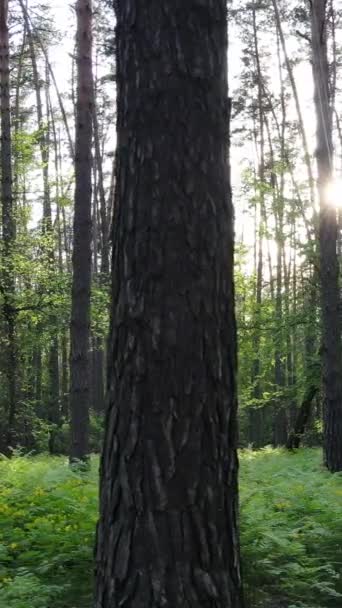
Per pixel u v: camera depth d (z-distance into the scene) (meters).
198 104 3.50
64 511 6.75
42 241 19.44
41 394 28.12
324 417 11.99
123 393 3.37
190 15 3.52
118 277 3.51
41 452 20.70
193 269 3.39
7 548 5.77
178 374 3.31
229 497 3.38
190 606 3.14
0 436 18.09
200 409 3.32
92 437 27.19
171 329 3.34
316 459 13.40
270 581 5.42
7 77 18.31
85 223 11.25
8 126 18.25
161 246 3.39
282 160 24.64
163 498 3.22
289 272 25.81
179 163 3.44
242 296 21.58
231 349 3.51
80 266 11.19
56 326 19.02
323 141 12.51
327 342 12.01
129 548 3.22
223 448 3.38
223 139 3.60
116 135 3.66
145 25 3.52
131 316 3.39
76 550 5.70
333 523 6.42
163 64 3.49
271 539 5.64
